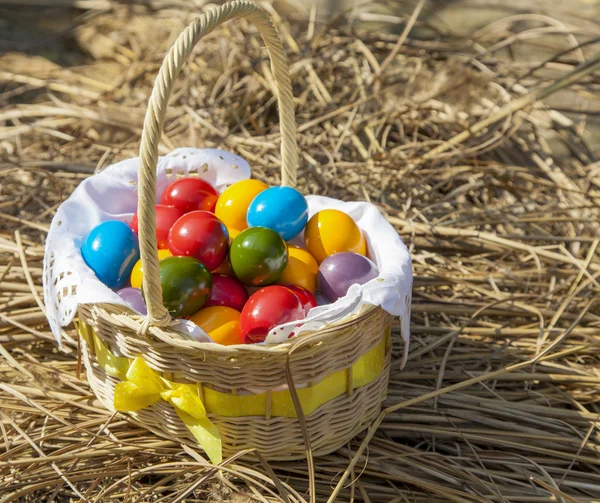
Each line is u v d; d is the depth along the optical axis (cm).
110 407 89
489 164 128
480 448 93
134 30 165
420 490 88
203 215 88
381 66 142
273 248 87
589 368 100
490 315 106
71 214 91
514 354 101
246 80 138
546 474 89
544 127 137
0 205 117
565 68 152
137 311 82
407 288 84
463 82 134
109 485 87
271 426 83
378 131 131
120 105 142
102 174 96
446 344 102
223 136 127
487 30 164
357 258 89
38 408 90
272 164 123
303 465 87
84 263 86
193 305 84
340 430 86
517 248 112
